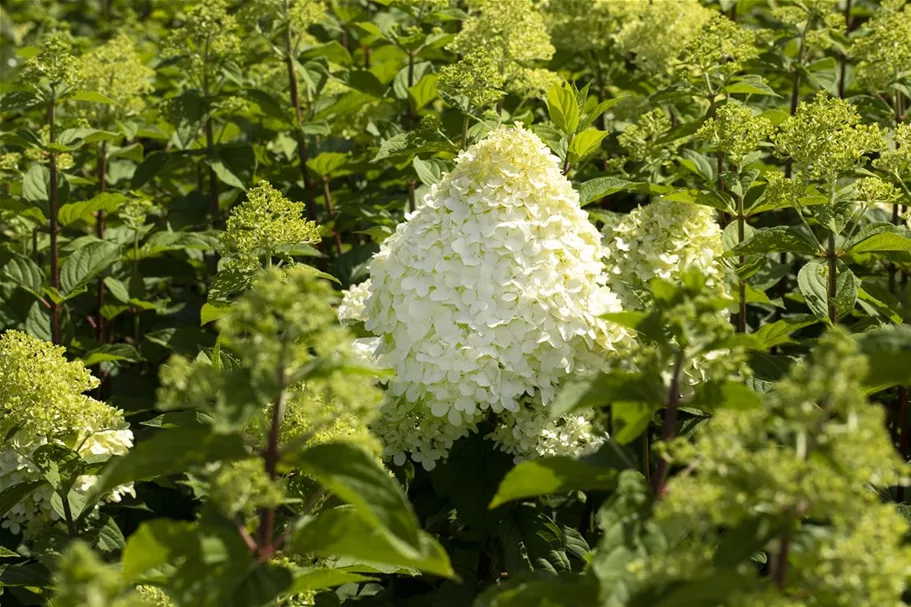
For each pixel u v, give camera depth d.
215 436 0.76
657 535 0.76
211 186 1.68
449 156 1.47
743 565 0.73
